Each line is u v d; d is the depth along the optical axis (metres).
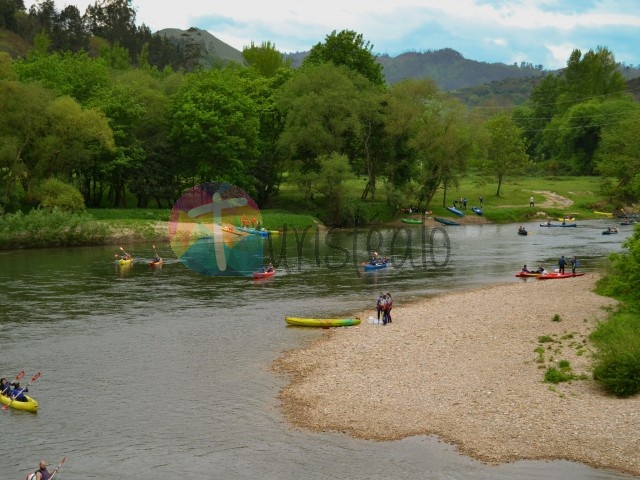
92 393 32.25
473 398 30.20
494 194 142.50
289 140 108.12
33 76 112.31
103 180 102.62
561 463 24.16
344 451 25.83
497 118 143.25
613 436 25.78
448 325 43.59
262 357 38.09
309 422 28.62
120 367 36.12
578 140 177.88
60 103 87.88
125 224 90.12
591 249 84.81
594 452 24.72
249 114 110.56
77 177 99.81
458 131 119.44
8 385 31.69
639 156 131.50
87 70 114.94
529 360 35.19
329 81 111.12
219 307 50.75
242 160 112.38
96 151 94.69
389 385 32.56
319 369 35.69
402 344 39.66
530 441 25.81
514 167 142.00
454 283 61.69
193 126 101.69
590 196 142.25
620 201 137.00
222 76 120.69
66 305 50.72
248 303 52.25
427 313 47.81
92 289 57.09
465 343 39.12
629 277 46.22
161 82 128.38
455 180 122.44
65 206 87.25
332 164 105.62
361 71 125.69
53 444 26.78
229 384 33.53
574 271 64.62
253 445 26.52
